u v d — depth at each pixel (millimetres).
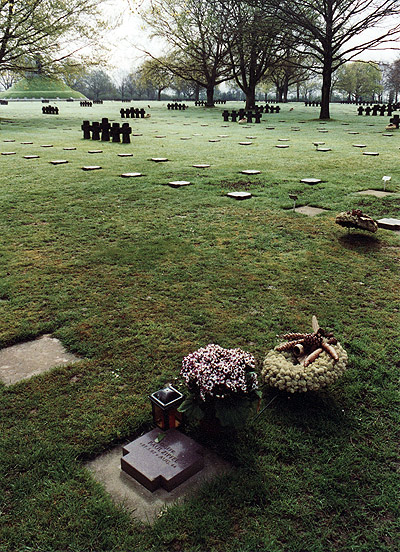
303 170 12492
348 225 6793
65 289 5070
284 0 31406
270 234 7074
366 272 5574
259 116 31578
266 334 4074
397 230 7293
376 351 3814
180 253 6230
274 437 2832
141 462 2520
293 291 5027
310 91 116750
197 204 8867
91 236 6996
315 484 2482
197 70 52188
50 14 29969
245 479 2498
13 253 6258
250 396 2762
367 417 3031
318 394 3256
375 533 2199
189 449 2629
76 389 3291
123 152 16047
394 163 13438
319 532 2201
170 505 2346
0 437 2811
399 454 2707
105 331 4133
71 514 2273
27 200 9250
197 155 15359
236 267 5734
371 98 113562
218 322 4309
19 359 3711
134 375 3461
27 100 93250
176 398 2744
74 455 2660
